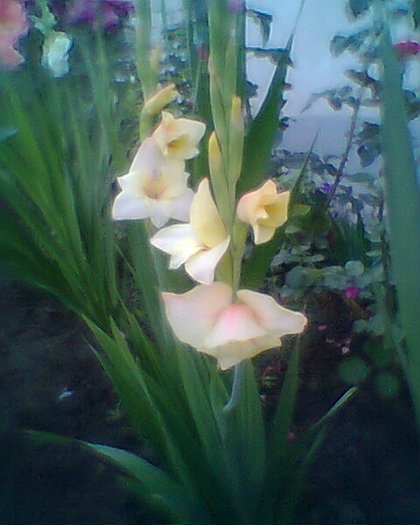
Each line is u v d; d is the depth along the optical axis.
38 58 1.07
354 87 1.42
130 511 0.94
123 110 1.13
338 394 1.12
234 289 0.54
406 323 0.54
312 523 0.92
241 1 0.79
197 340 0.53
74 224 0.92
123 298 1.08
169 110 0.98
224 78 0.56
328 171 1.30
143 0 0.65
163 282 0.71
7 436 1.09
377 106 1.27
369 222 1.39
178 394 0.78
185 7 0.85
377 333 1.00
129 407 0.79
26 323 1.37
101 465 1.03
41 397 1.17
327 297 1.21
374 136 1.27
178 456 0.73
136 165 0.61
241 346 0.53
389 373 1.07
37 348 1.29
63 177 0.94
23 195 1.01
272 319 0.52
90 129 1.04
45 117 0.95
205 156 0.80
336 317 1.20
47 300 1.42
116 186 1.12
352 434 1.05
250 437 0.71
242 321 0.51
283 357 1.17
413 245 0.53
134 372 0.75
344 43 1.27
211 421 0.70
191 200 0.61
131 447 1.05
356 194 1.42
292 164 1.29
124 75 1.25
